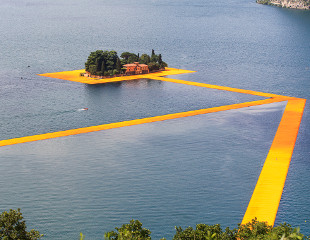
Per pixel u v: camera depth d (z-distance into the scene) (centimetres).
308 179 19375
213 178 19412
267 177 19525
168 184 18838
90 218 16262
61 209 16812
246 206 17125
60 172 19912
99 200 17475
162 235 15388
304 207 17050
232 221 16162
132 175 19675
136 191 18212
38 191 18138
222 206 17125
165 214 16562
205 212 16712
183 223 16025
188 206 17088
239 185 18788
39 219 16138
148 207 17025
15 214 11644
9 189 18262
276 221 16125
